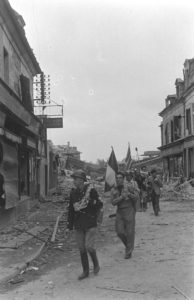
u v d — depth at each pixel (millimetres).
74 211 7438
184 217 15992
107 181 10852
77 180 7453
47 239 11359
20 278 7395
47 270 8016
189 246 9781
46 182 31578
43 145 28922
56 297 6219
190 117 36281
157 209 16906
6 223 14078
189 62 37000
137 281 6895
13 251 9586
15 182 15062
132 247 8844
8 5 14555
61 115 29312
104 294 6273
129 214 8875
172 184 29594
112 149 10930
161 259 8477
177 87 41781
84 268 7258
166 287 6504
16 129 17344
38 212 19328
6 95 13672
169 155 45500
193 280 6828
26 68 21703
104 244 10727
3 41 15656
